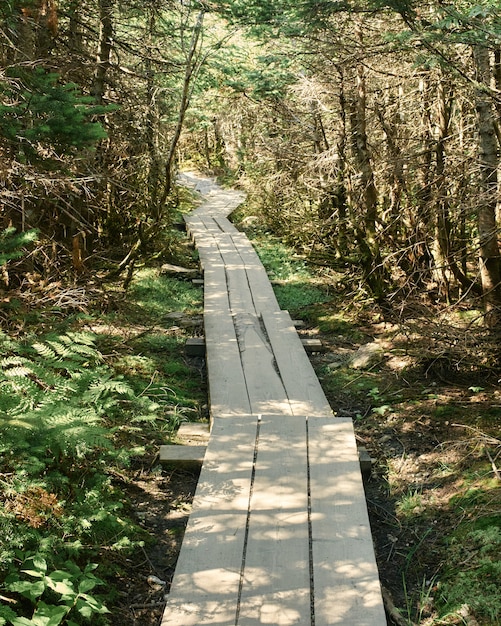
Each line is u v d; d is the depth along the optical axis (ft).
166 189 39.78
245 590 11.73
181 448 17.75
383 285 30.66
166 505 15.96
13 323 17.97
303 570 12.28
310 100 38.78
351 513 14.12
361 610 11.30
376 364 24.71
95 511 13.25
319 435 17.74
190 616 11.09
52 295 19.62
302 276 39.83
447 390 21.79
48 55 24.94
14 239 14.79
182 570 12.22
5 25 20.01
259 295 33.73
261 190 59.72
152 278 36.81
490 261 21.59
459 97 28.19
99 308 28.58
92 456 15.56
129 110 34.55
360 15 28.89
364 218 31.86
